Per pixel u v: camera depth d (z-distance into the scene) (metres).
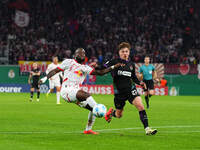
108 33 113.62
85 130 25.11
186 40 111.94
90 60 94.75
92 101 23.22
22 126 28.78
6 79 88.06
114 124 30.69
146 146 20.31
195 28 114.44
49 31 116.62
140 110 24.17
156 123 32.31
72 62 23.89
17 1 121.94
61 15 123.06
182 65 82.50
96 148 19.47
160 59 95.81
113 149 19.27
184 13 117.25
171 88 82.75
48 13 122.62
